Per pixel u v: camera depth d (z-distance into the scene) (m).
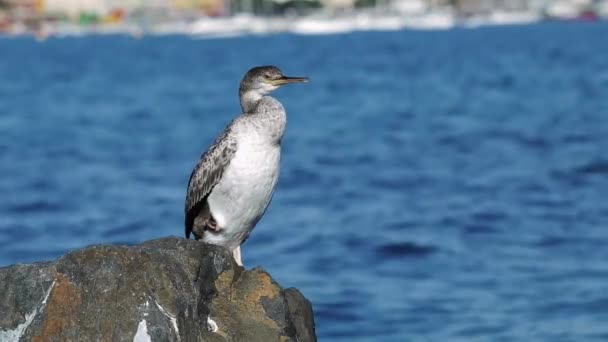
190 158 36.59
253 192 9.88
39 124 49.50
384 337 15.31
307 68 94.56
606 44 119.94
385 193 28.53
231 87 73.06
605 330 15.20
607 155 33.88
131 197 28.56
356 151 37.53
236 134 9.81
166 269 8.34
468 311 16.44
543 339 14.79
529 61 93.69
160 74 90.12
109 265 8.24
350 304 17.00
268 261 20.47
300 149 38.53
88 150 39.06
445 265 19.75
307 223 24.25
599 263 19.41
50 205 27.30
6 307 8.23
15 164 35.34
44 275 8.28
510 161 33.88
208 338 8.43
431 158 35.28
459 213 25.19
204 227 10.12
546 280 18.19
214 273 8.86
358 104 58.28
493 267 19.44
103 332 8.04
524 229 23.02
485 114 50.12
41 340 8.07
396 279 18.72
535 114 49.16
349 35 187.00
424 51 118.38
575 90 62.09
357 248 21.41
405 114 51.41
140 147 39.88
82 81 82.81
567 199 26.66
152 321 8.09
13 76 91.75
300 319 9.27
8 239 23.08
